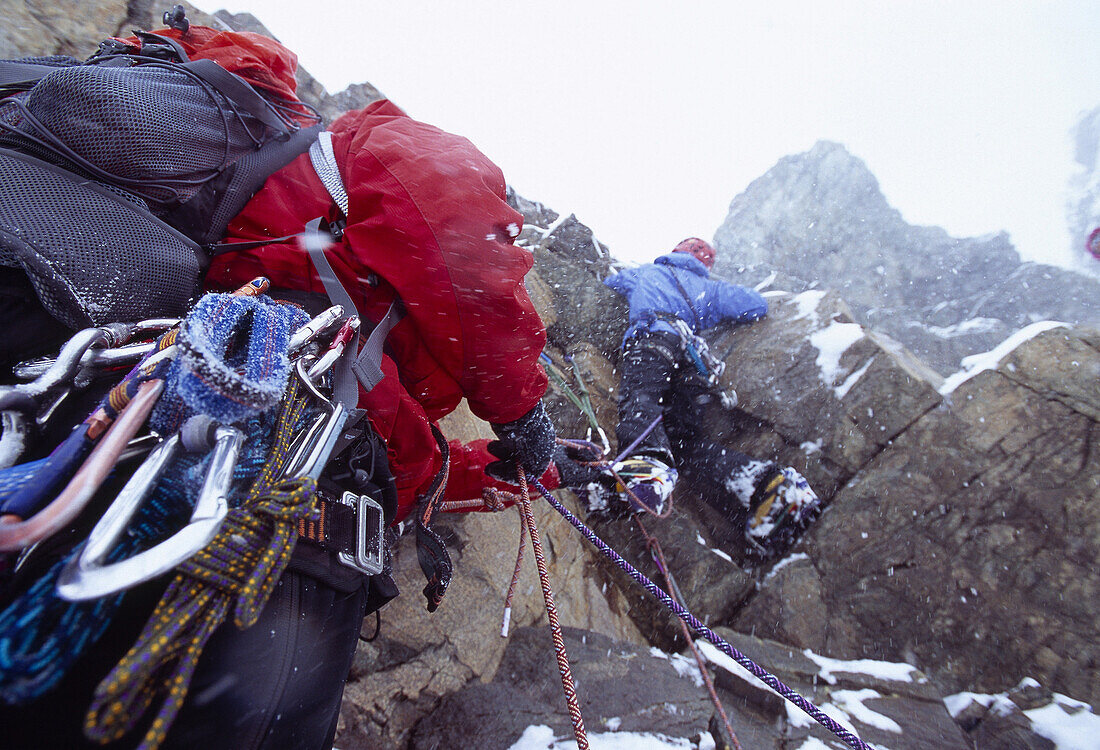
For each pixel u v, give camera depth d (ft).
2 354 2.65
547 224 17.15
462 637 6.86
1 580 2.12
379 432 3.75
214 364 2.18
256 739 2.51
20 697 2.03
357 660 6.07
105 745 2.27
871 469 10.62
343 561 3.02
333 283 3.50
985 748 8.19
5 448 2.38
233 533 2.39
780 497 10.35
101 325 2.78
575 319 13.82
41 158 2.92
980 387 10.58
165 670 2.25
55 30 8.04
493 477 6.79
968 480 10.03
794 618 9.78
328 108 13.16
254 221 3.70
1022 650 9.01
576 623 8.73
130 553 2.31
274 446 2.71
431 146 3.93
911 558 9.87
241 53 4.32
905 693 8.36
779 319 13.08
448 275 3.60
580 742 4.41
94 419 2.28
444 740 5.93
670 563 10.45
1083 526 9.32
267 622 2.64
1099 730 8.03
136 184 3.12
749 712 7.52
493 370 4.04
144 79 3.38
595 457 9.50
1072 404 9.98
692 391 12.26
